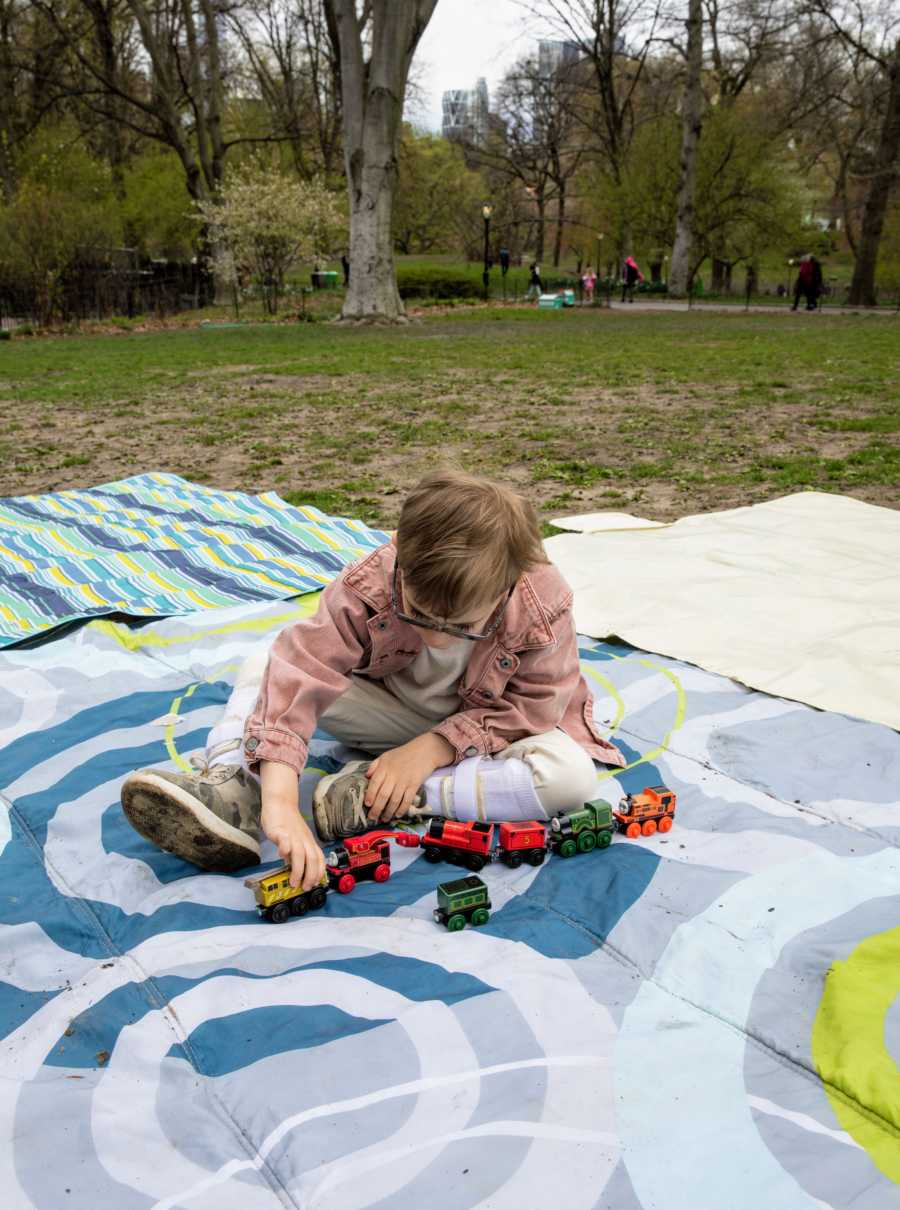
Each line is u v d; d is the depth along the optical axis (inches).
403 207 2343.8
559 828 90.5
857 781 104.7
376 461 301.0
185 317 1180.5
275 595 165.9
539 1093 63.5
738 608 156.5
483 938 79.3
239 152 1795.0
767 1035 68.4
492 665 92.8
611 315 1141.1
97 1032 70.4
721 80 1663.4
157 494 242.2
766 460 287.0
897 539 195.9
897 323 949.8
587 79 1861.5
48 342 873.5
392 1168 58.1
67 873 91.0
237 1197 57.0
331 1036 68.7
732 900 83.4
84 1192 57.7
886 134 1274.6
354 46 872.9
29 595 165.6
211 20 1291.8
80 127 1544.0
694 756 111.0
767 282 2314.2
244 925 81.2
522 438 337.4
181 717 121.3
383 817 92.0
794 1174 57.6
